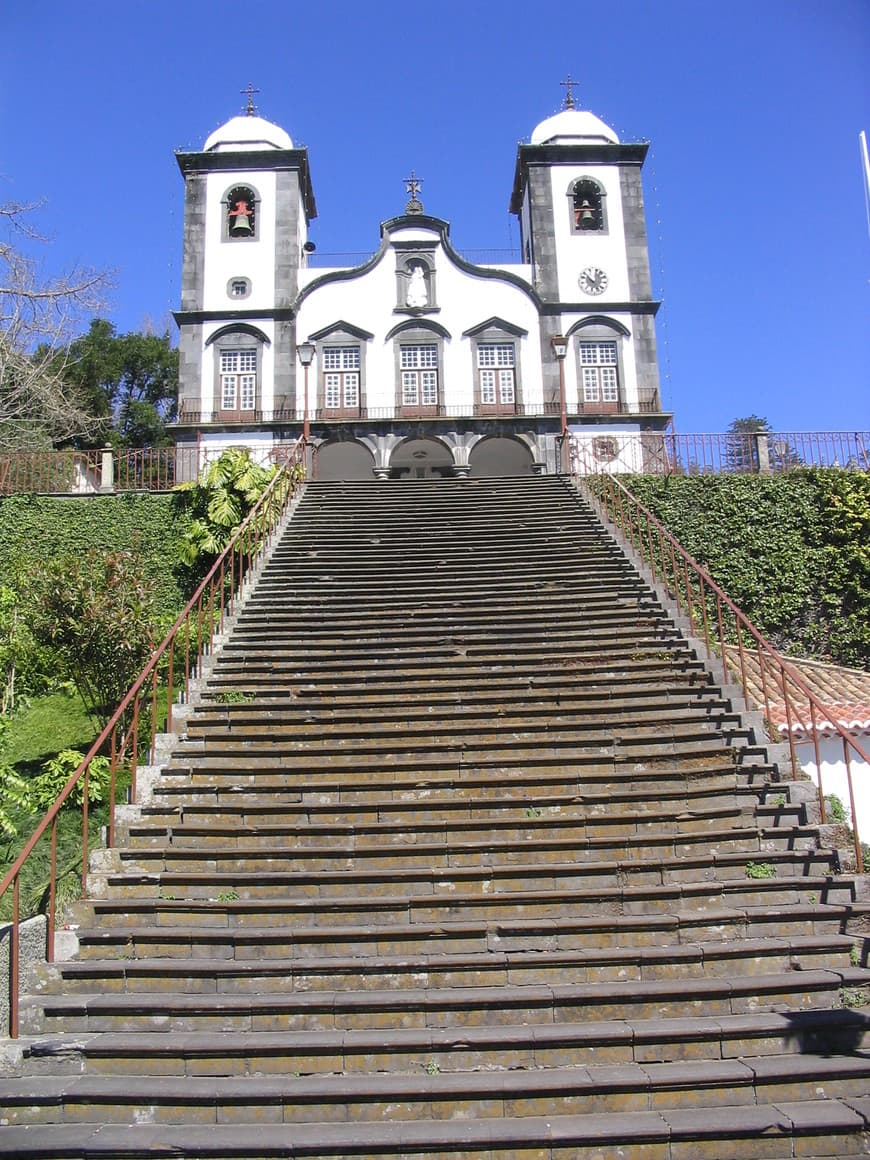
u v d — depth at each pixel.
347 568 13.71
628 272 29.70
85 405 38.22
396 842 7.69
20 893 8.46
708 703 9.49
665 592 12.40
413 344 28.86
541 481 18.52
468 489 18.05
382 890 7.16
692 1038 5.68
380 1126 5.21
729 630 18.42
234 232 29.62
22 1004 6.06
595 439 26.47
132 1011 6.02
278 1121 5.32
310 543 14.79
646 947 6.58
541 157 30.30
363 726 9.36
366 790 8.27
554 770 8.52
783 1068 5.46
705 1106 5.35
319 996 6.07
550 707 9.45
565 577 13.05
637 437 26.47
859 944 6.48
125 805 8.13
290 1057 5.66
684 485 19.50
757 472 20.08
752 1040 5.72
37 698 14.57
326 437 27.52
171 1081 5.54
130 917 6.97
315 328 28.95
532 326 29.08
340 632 11.50
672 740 8.88
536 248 29.69
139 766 8.58
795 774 8.30
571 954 6.38
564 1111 5.32
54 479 20.84
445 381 28.66
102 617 11.58
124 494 20.48
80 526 20.36
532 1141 5.04
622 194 30.30
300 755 8.82
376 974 6.30
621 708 9.45
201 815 8.07
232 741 9.17
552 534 15.01
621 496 17.34
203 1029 5.98
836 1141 5.09
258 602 12.55
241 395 28.62
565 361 28.94
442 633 11.41
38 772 12.31
